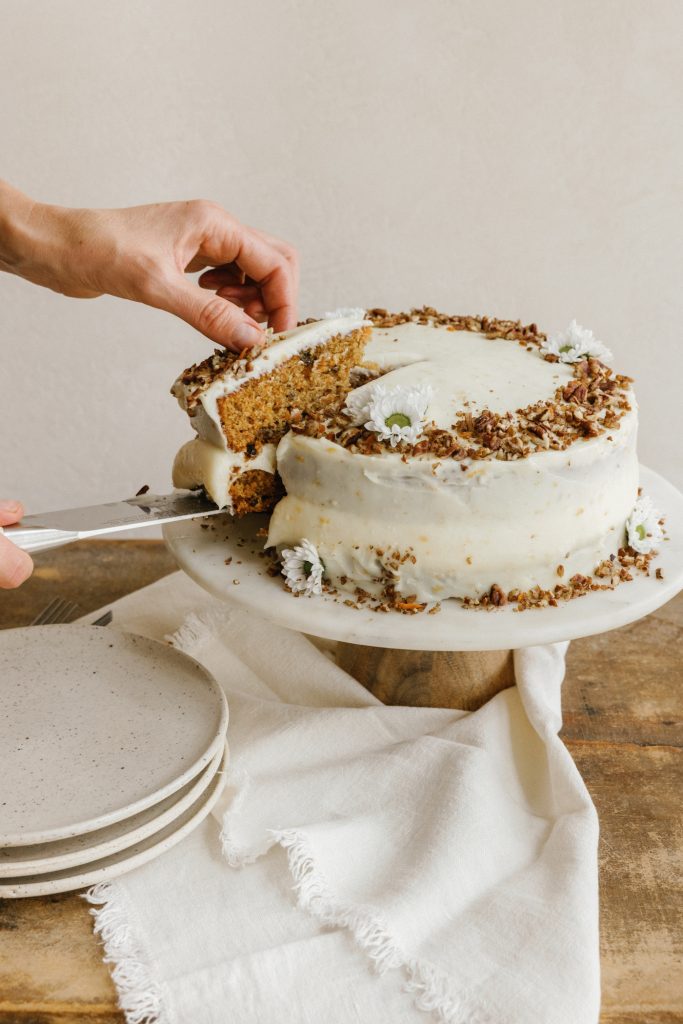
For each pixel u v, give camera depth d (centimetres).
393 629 112
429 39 183
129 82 190
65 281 144
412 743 121
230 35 185
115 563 182
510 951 96
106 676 123
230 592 121
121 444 220
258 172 195
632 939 101
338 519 118
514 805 117
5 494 225
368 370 137
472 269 199
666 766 127
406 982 93
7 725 114
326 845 106
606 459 119
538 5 179
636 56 181
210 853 109
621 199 191
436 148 190
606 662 150
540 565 118
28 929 102
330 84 187
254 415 128
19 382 214
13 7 185
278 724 127
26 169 198
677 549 131
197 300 131
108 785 105
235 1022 90
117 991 94
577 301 200
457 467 113
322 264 201
